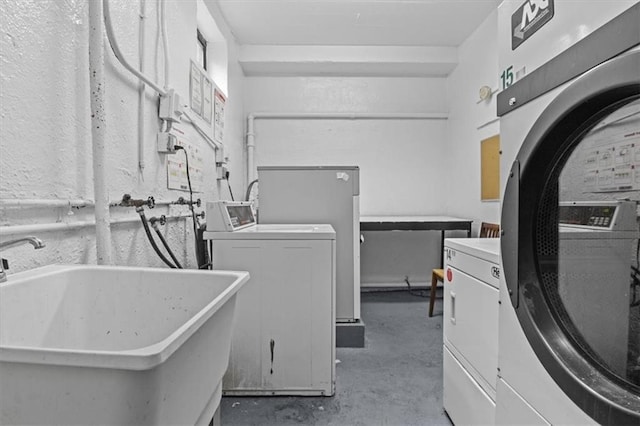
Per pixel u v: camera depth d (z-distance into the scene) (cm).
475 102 351
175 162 205
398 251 418
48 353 47
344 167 254
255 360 176
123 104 148
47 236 106
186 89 220
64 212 114
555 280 93
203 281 96
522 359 98
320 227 215
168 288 98
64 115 114
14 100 95
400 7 316
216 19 306
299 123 422
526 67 100
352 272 252
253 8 317
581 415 77
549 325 92
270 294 175
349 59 388
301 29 353
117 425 49
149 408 49
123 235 150
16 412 49
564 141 89
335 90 424
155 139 179
